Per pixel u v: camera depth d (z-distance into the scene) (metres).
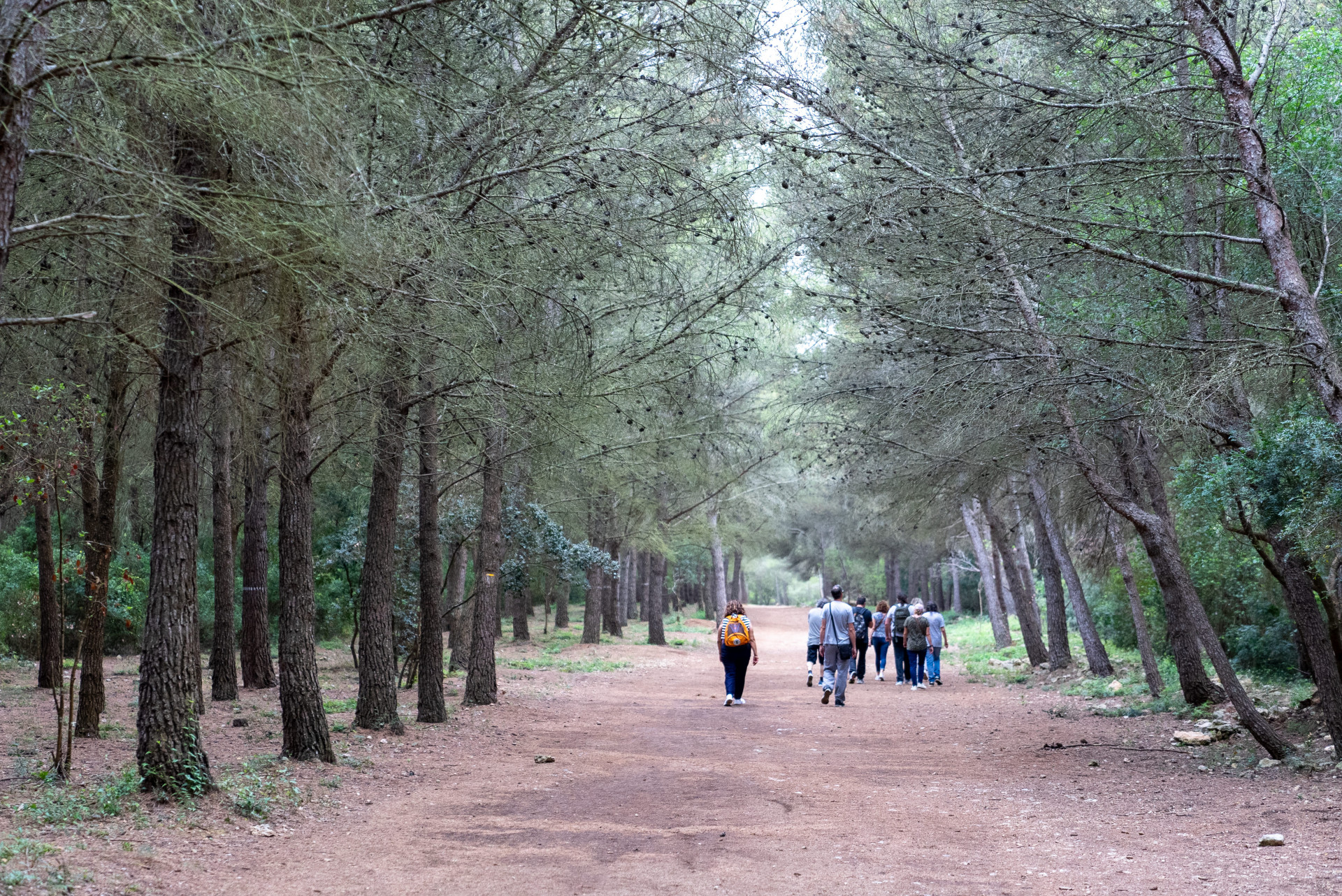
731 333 9.92
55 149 5.06
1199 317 8.77
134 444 10.86
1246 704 8.17
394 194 5.84
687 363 9.19
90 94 4.88
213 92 4.39
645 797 7.20
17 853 4.53
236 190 5.04
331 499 21.70
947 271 8.43
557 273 7.07
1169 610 12.34
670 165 6.29
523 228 6.58
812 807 6.85
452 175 6.57
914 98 7.77
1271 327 7.71
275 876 4.79
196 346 6.25
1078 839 5.77
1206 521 8.79
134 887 4.33
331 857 5.25
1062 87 7.79
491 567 13.65
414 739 9.97
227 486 13.41
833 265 8.84
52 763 7.06
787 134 6.91
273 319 6.20
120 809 5.66
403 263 5.58
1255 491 7.68
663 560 30.94
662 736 10.83
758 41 6.08
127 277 5.75
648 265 7.39
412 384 8.98
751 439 17.19
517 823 6.26
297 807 6.41
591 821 6.37
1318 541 7.29
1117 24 7.39
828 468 14.04
